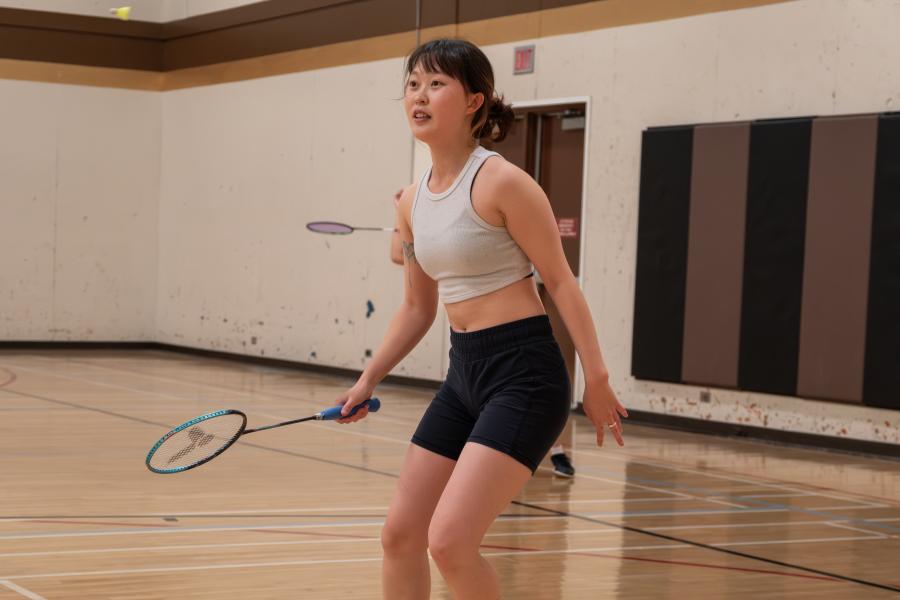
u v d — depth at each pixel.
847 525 6.75
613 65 12.19
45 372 14.66
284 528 6.00
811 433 10.51
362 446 9.22
